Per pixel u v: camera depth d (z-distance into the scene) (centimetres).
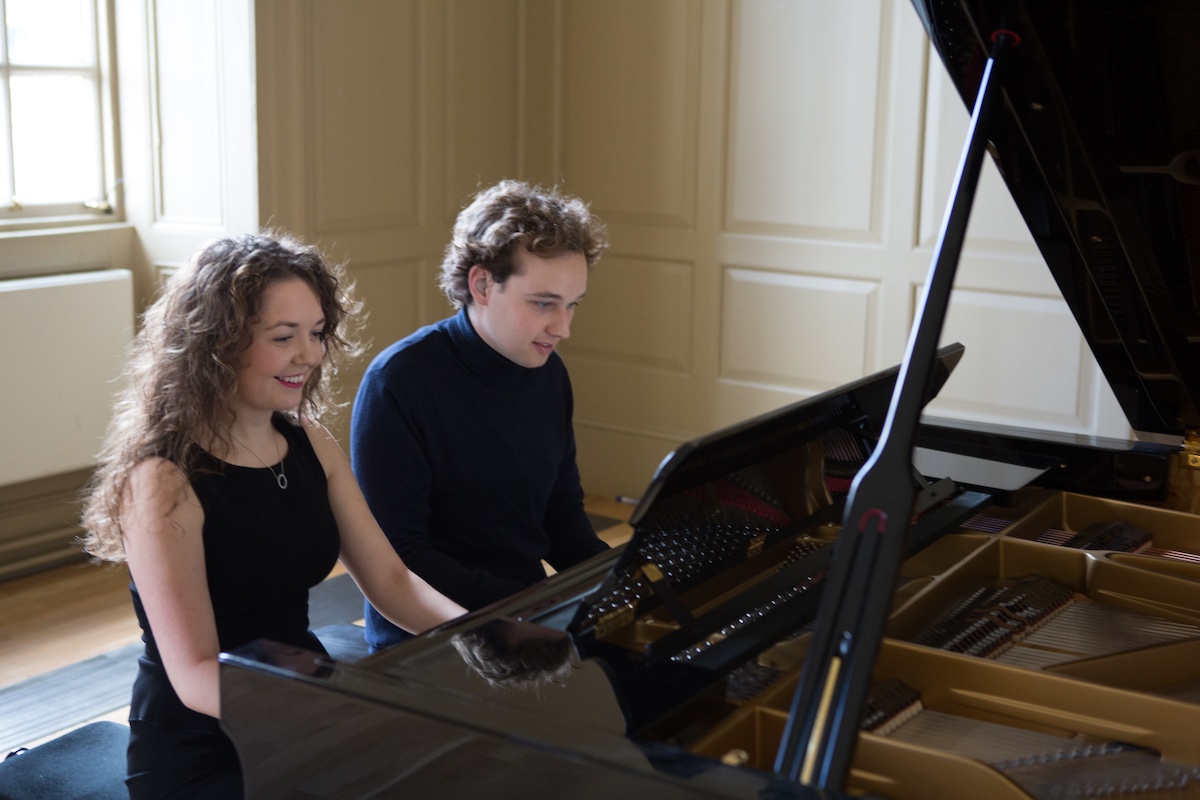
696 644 157
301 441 205
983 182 421
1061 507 241
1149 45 167
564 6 506
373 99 458
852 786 136
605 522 490
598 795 116
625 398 521
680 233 494
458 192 499
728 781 112
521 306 220
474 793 124
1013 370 427
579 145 514
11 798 197
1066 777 142
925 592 187
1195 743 151
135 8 426
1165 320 215
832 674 123
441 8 478
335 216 450
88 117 431
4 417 393
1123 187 193
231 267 186
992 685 162
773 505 194
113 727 224
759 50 462
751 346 485
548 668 143
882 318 452
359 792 132
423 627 208
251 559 190
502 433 231
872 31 437
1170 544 231
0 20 402
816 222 461
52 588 404
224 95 419
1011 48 174
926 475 237
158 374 186
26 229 412
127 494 181
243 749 140
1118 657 173
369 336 472
